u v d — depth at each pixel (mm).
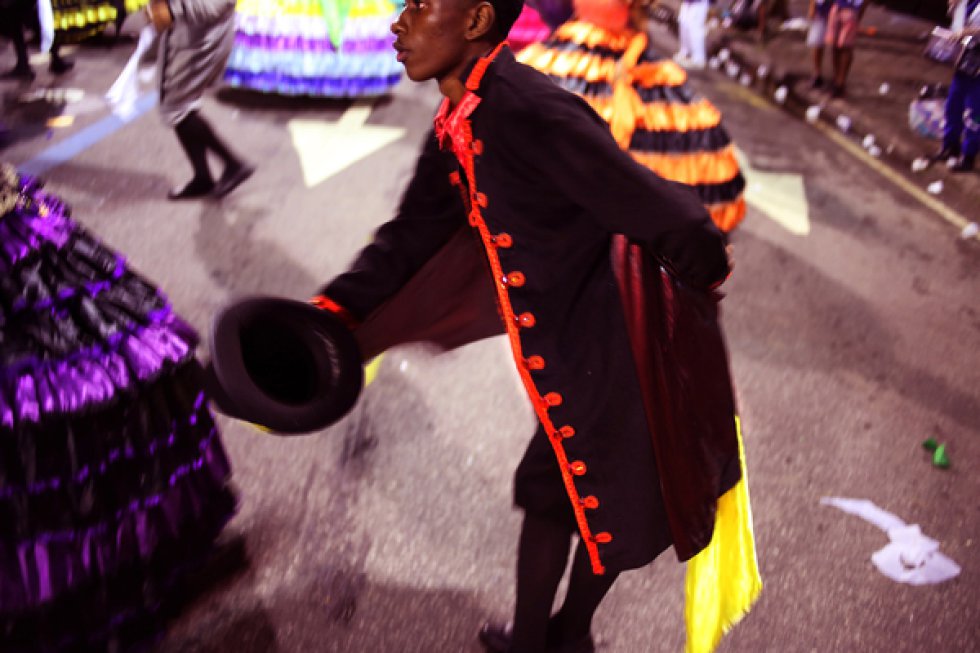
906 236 6129
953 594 3143
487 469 3533
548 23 5801
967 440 4004
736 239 5742
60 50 8477
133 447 2412
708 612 2445
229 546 3064
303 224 5316
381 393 3912
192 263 4812
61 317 2326
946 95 8062
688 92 4512
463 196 2164
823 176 7059
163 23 5004
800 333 4723
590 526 2207
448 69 2029
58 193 5492
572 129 1876
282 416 2100
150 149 6273
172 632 2740
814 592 3094
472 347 4277
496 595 2975
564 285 2088
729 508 2363
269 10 6879
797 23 11367
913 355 4648
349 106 7188
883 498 3586
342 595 2926
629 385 2086
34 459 2240
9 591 2299
